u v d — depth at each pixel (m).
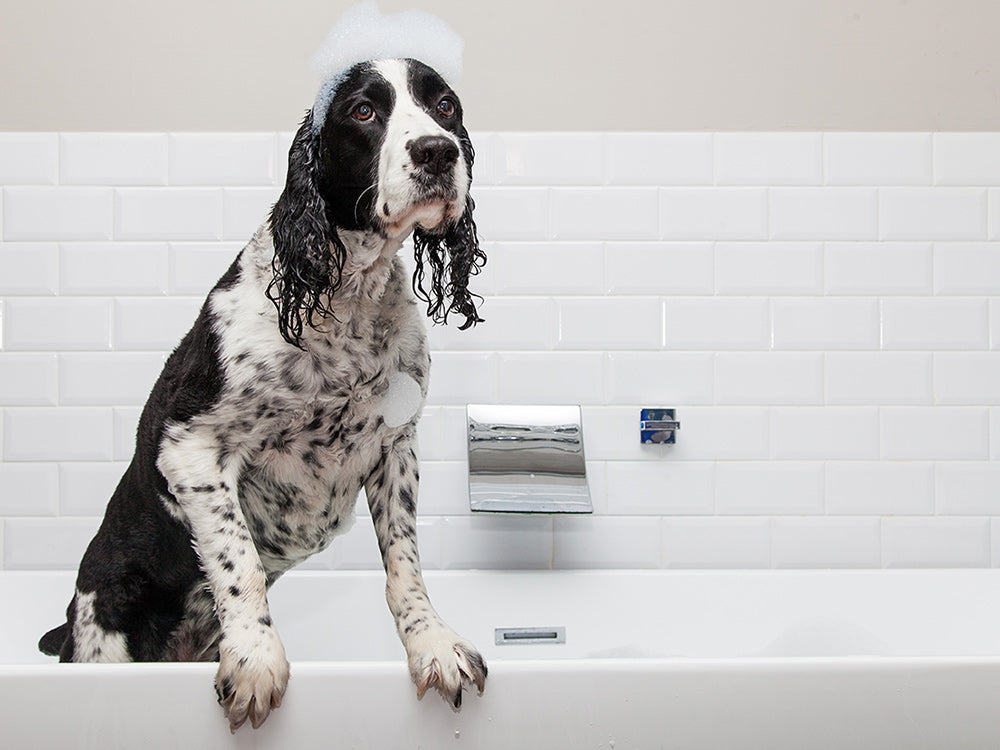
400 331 1.58
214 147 2.38
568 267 2.40
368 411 1.55
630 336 2.40
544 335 2.39
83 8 2.39
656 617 2.26
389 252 1.50
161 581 1.63
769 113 2.43
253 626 1.37
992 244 2.43
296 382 1.49
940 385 2.42
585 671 1.35
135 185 2.38
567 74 2.42
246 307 1.51
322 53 1.52
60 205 2.37
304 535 1.66
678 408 2.40
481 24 2.41
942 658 1.38
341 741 1.34
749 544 2.40
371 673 1.35
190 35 2.40
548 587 2.27
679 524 2.39
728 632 2.25
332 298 1.50
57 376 2.36
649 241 2.41
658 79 2.42
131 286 2.37
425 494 2.37
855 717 1.36
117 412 2.36
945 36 2.45
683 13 2.43
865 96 2.44
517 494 2.16
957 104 2.44
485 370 2.38
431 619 1.45
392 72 1.49
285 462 1.56
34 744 1.33
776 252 2.42
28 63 2.39
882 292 2.42
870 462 2.41
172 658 1.68
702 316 2.41
